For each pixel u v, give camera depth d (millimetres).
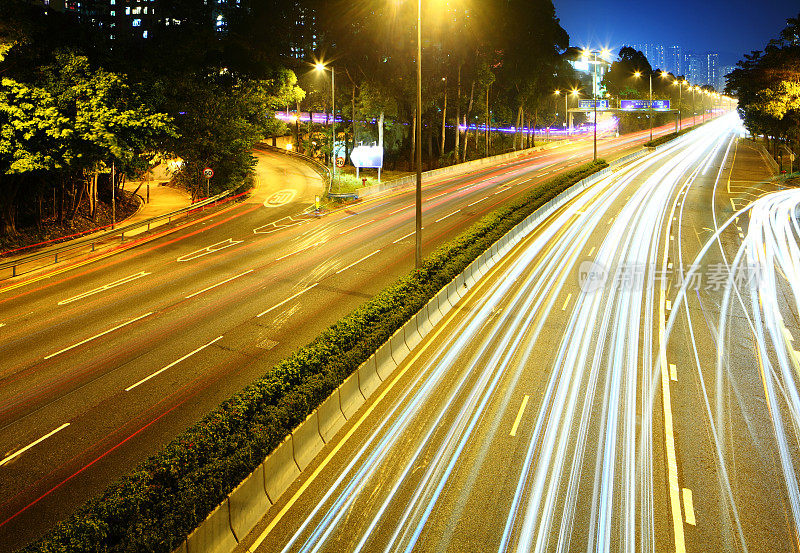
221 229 38750
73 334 20156
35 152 30797
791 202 47844
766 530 10859
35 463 12719
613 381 17172
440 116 84250
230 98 49844
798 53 55781
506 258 31891
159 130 37500
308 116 102062
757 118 66875
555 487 12070
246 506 10773
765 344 20141
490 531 10750
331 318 21828
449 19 70375
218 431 11633
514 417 15016
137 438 13703
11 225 35844
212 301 23891
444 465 12867
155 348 19016
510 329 21484
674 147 92062
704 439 14055
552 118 115062
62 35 36406
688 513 11312
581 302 24562
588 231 38312
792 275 28391
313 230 38281
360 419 14977
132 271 28609
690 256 32000
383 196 51812
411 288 21938
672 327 21641
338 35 70125
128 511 9141
